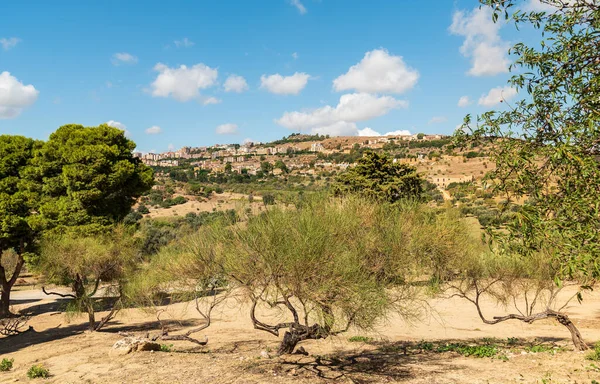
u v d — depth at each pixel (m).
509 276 13.53
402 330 18.09
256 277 9.25
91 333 18.67
